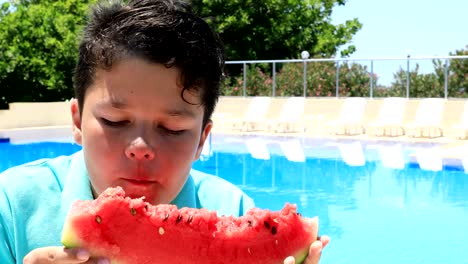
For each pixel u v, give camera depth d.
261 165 5.79
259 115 8.79
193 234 0.69
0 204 0.75
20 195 0.75
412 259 2.77
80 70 0.65
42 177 0.77
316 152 6.62
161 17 0.64
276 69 9.43
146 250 0.65
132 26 0.62
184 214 0.69
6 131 8.11
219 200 0.87
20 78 9.90
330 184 4.82
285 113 8.59
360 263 2.72
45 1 11.66
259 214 0.72
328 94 8.85
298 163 5.89
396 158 6.07
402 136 7.88
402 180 4.93
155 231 0.67
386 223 3.49
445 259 2.76
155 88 0.61
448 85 7.84
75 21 10.29
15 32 9.80
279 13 12.65
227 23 11.91
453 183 4.77
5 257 0.74
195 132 0.65
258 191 4.56
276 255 0.69
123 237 0.64
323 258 2.79
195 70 0.62
